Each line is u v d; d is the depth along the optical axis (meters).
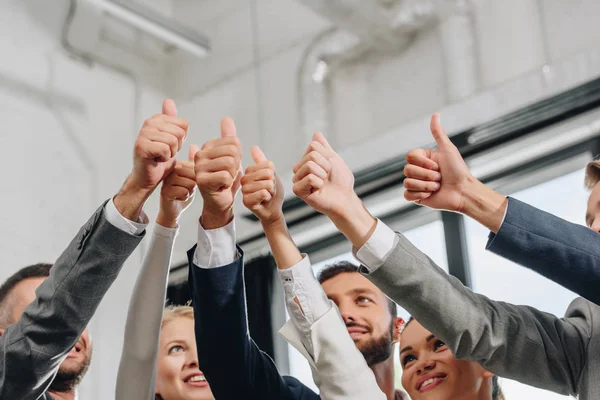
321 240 3.93
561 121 3.38
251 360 2.12
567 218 3.37
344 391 2.00
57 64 4.18
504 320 2.12
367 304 3.33
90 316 2.03
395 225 3.76
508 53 3.55
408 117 3.74
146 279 2.22
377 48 3.94
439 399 3.09
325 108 4.00
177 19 4.72
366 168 3.75
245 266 3.91
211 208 2.07
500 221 2.05
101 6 3.87
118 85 4.39
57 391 3.46
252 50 4.39
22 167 3.88
